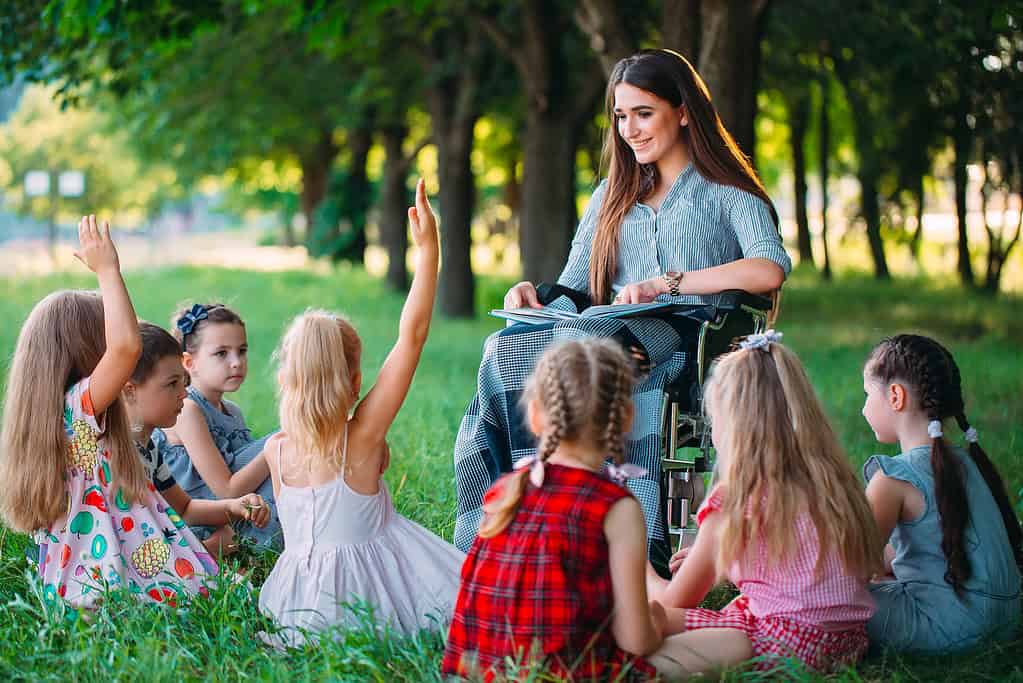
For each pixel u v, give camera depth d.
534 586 3.66
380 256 49.56
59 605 4.54
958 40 13.38
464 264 21.23
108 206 72.19
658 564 4.76
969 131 15.01
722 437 4.11
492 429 4.98
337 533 4.48
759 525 4.02
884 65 15.77
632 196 5.50
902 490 4.48
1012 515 4.62
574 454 3.76
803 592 4.02
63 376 4.70
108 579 4.63
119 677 3.90
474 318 21.31
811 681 3.84
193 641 4.34
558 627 3.64
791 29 16.41
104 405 4.67
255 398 10.25
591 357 3.72
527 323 5.10
